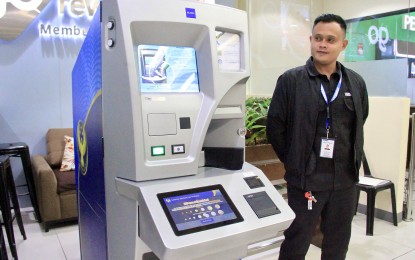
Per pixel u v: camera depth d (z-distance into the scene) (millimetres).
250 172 1146
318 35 1807
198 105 1077
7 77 3736
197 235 886
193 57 1101
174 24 1006
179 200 951
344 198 1903
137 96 965
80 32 4016
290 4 5676
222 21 1077
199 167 1189
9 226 2543
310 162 1810
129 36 951
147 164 984
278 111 1919
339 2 6332
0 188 2490
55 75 3955
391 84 4227
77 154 1818
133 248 1002
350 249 2844
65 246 2906
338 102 1814
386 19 5902
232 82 1094
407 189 3506
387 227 3314
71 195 3264
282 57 5672
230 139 1179
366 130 3623
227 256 1039
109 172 1118
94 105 1261
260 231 986
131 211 996
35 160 3547
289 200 1928
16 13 3680
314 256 2668
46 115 3957
